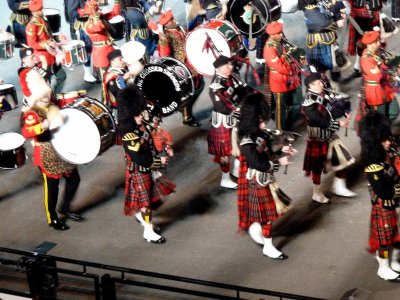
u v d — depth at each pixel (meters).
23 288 8.01
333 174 9.33
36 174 9.91
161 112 9.42
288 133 8.49
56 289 7.91
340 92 11.06
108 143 8.60
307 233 8.39
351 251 8.08
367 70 9.55
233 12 11.34
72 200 9.20
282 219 8.64
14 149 8.85
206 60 10.34
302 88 11.06
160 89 9.71
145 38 11.62
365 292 7.40
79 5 12.30
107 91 9.48
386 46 12.13
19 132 10.79
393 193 7.39
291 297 6.99
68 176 8.77
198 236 8.52
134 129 8.15
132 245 8.49
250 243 8.35
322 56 10.77
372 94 9.58
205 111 11.01
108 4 14.16
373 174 7.34
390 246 7.70
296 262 8.00
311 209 8.77
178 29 10.70
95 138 8.48
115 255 8.36
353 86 11.25
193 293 7.23
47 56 11.07
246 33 11.40
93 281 8.04
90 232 8.76
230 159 9.71
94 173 9.80
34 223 9.00
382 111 9.64
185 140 10.34
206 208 8.97
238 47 10.46
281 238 8.34
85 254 8.42
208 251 8.29
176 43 10.64
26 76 8.46
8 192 9.60
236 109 8.41
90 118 8.46
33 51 10.14
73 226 8.88
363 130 7.32
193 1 11.67
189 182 9.45
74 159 8.57
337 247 8.15
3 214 9.20
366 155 7.34
